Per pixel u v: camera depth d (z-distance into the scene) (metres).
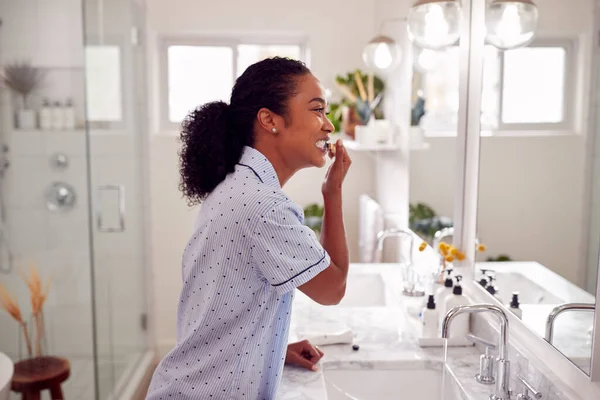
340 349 1.59
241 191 1.02
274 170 1.09
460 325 1.58
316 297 1.06
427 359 1.51
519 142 1.40
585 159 1.12
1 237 2.73
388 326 1.78
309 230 1.03
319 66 3.41
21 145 2.72
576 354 1.13
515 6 1.43
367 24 3.38
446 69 1.98
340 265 1.16
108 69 2.80
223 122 1.10
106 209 2.79
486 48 1.61
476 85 1.70
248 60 3.62
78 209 2.71
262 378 1.12
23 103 2.72
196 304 1.08
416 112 2.37
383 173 3.12
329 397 1.46
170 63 3.57
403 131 2.61
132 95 3.15
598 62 1.08
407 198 2.52
